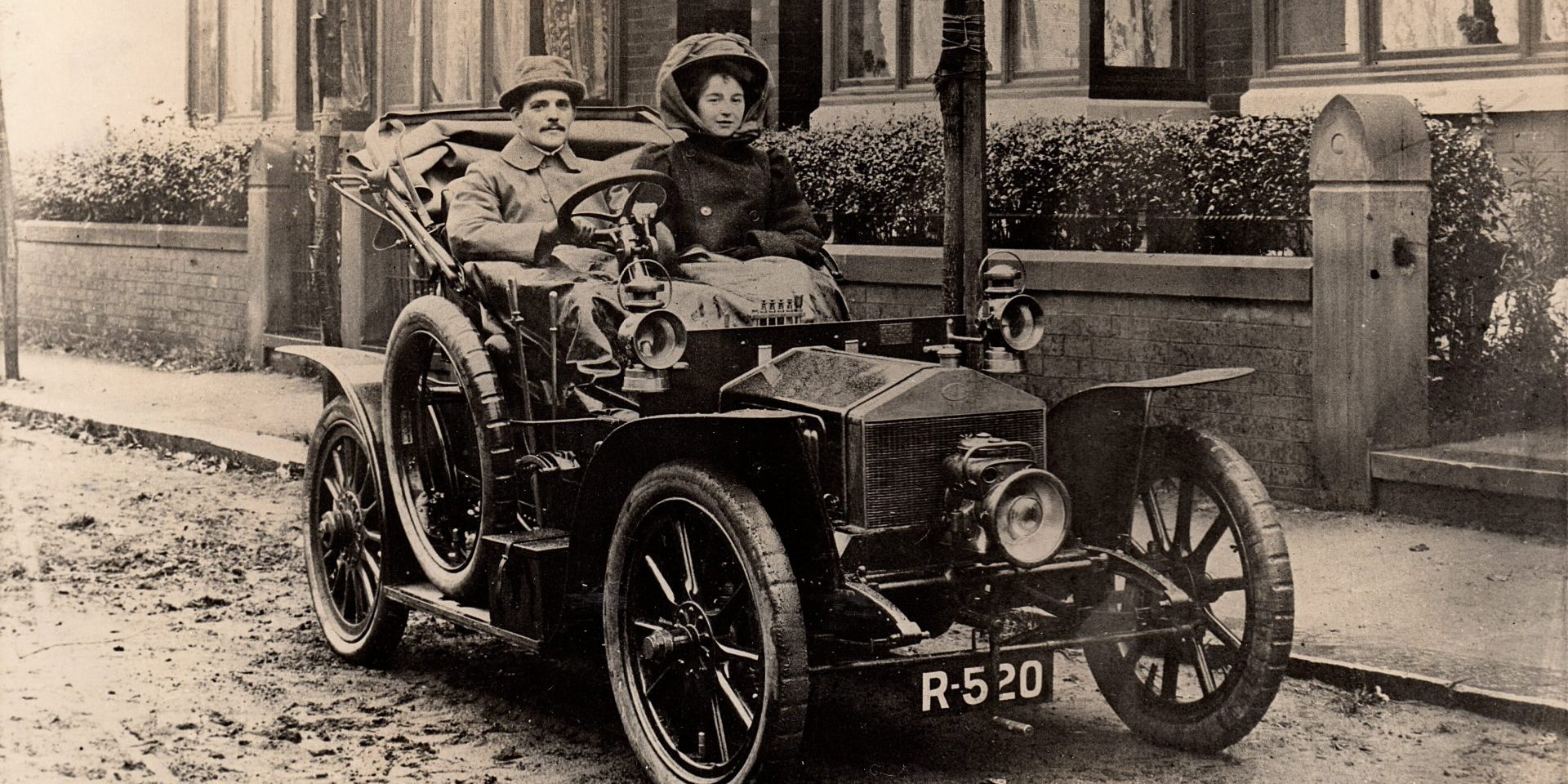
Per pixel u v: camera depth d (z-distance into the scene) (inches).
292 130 501.7
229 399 452.1
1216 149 316.5
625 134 226.7
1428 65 340.8
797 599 145.9
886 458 157.9
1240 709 167.2
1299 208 304.7
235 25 509.0
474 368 186.1
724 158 202.4
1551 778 161.8
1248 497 166.4
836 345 181.2
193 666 214.7
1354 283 272.4
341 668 215.8
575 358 179.9
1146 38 392.2
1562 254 284.7
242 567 278.7
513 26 458.9
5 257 494.9
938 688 156.3
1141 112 384.5
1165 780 165.2
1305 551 250.5
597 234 178.1
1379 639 204.1
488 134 221.5
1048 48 397.7
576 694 203.9
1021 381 322.7
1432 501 267.6
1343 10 357.4
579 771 171.2
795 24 451.5
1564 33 319.3
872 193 376.2
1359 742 176.4
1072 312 314.2
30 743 177.9
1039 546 153.8
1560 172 315.0
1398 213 272.5
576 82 210.4
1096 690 202.1
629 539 164.4
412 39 455.5
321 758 175.3
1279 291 282.4
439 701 200.2
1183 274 295.1
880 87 432.8
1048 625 169.3
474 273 195.9
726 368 175.0
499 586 182.2
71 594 256.2
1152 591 168.6
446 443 210.8
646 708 164.6
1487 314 287.7
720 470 153.6
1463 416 288.4
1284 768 168.2
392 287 429.4
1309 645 203.2
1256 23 370.6
